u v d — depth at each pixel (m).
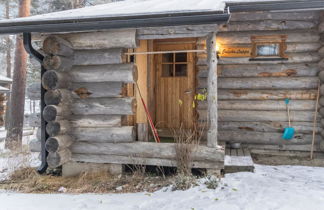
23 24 4.45
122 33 4.47
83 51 4.76
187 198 3.60
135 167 4.77
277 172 4.67
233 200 3.42
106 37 4.52
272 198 3.42
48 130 4.48
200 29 4.33
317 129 5.80
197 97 5.79
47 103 4.52
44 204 3.61
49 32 4.52
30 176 4.75
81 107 4.75
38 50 4.90
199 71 6.05
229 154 5.28
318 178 4.32
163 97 6.59
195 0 5.38
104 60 4.63
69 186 4.35
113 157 4.71
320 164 5.23
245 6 5.29
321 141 5.71
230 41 5.96
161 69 6.61
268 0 5.15
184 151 4.41
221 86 6.04
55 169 5.04
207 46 4.44
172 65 6.58
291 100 5.86
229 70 6.00
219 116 6.07
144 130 5.19
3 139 10.23
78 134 4.78
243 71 5.96
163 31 4.46
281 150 5.99
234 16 5.92
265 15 5.82
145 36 4.53
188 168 4.37
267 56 5.90
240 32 5.98
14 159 5.34
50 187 4.31
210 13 3.89
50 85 4.50
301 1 5.05
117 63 4.63
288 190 3.71
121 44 4.51
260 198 3.45
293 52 5.87
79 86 4.77
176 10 3.95
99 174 4.74
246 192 3.68
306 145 5.86
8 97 13.34
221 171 4.52
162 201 3.57
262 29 5.84
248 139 5.97
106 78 4.63
